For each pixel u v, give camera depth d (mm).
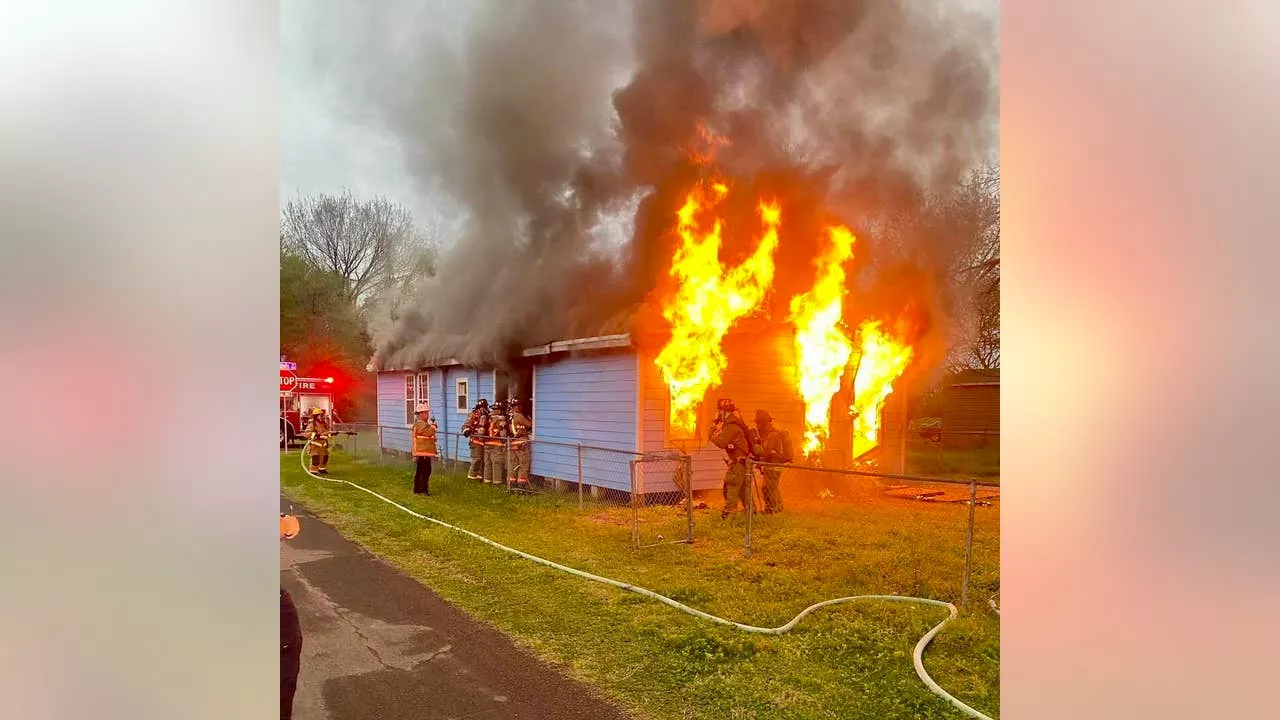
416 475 10688
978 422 16703
